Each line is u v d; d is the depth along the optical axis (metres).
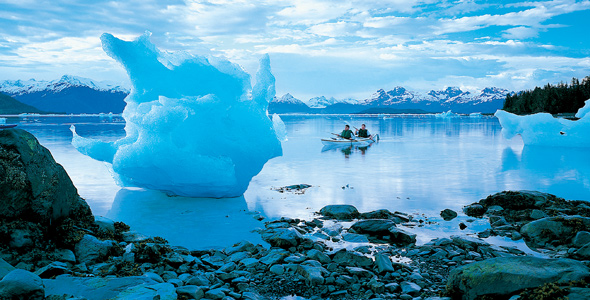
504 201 11.69
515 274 5.36
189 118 12.62
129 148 12.71
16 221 7.28
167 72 13.31
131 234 9.11
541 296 4.78
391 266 7.04
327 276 6.63
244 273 6.88
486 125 78.62
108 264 7.12
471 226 9.98
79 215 9.08
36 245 7.17
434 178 17.36
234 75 13.62
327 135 48.88
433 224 10.21
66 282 6.04
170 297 5.58
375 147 32.66
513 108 153.50
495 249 7.96
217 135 13.02
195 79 13.55
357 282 6.57
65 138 39.38
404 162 22.97
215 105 12.64
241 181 13.59
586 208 10.70
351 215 10.98
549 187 14.98
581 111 35.38
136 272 6.72
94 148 13.55
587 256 7.29
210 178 12.49
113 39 12.91
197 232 9.61
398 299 5.93
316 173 19.00
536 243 8.52
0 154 7.39
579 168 20.00
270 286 6.42
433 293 6.06
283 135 15.16
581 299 4.52
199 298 5.82
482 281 5.53
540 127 33.03
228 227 10.04
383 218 10.73
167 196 13.88
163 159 12.28
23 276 5.36
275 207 12.24
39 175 7.76
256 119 13.46
